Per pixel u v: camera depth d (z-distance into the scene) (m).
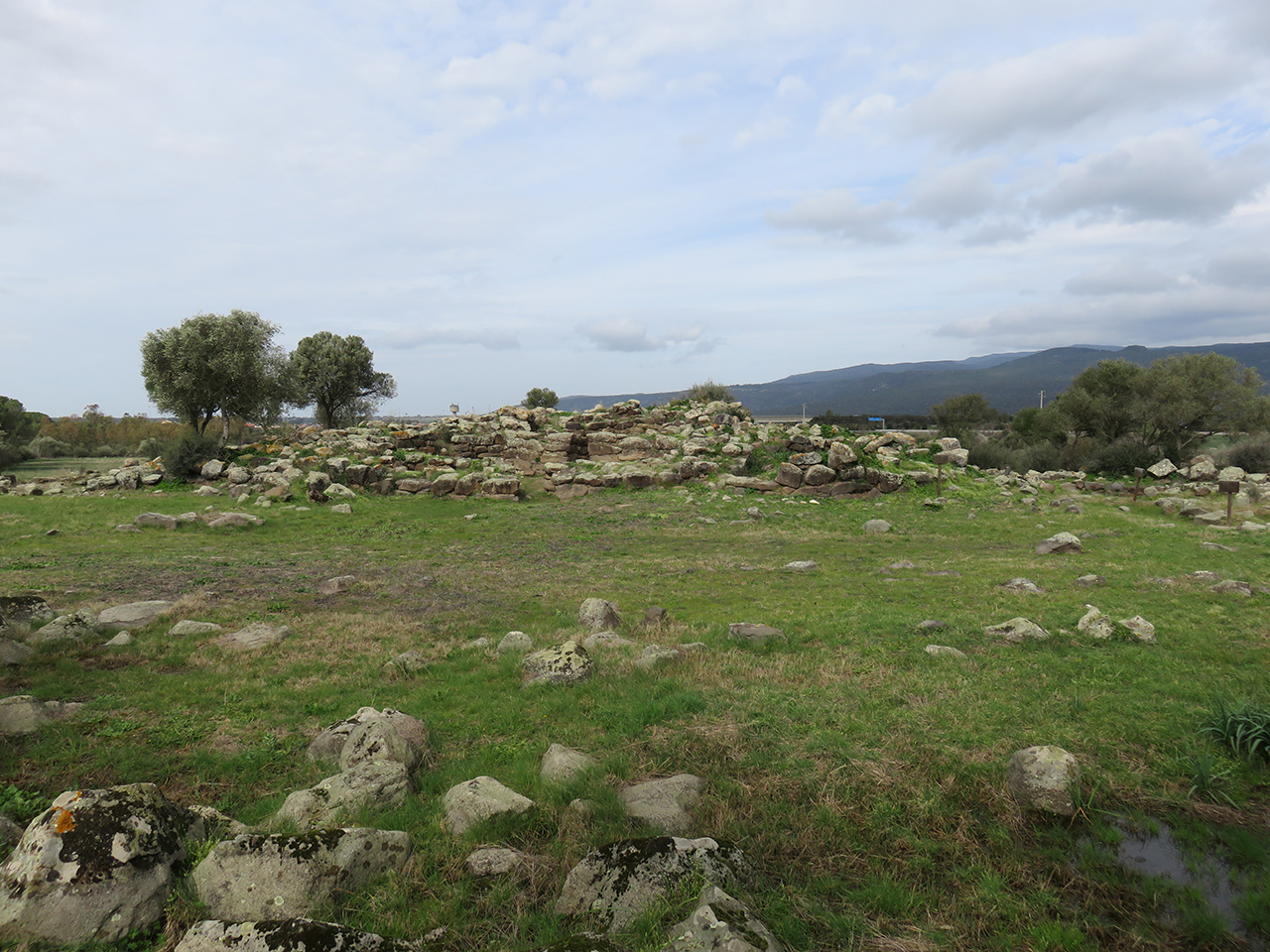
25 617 12.33
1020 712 7.99
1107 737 7.27
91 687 9.41
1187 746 6.98
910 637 11.55
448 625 13.36
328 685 9.63
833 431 40.53
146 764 7.00
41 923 4.05
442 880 4.96
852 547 22.91
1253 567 17.33
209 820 5.44
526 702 8.91
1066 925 4.51
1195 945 4.36
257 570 18.70
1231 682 8.86
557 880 5.02
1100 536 23.81
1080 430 60.59
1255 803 5.97
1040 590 15.36
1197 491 32.62
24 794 6.09
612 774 6.59
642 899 4.51
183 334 45.69
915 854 5.38
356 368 67.38
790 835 5.61
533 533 26.09
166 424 89.44
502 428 43.62
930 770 6.62
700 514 29.61
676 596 15.93
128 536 23.55
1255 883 4.91
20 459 64.31
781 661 10.33
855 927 4.54
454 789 6.12
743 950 3.70
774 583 17.31
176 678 9.80
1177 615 12.55
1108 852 5.36
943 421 101.56
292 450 37.06
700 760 6.95
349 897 4.66
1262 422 50.28
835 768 6.68
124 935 4.15
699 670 9.90
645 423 44.47
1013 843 5.51
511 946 4.27
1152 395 53.78
